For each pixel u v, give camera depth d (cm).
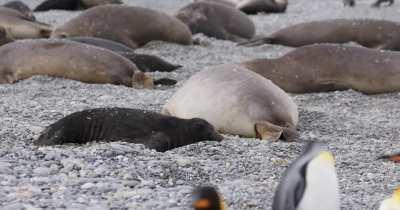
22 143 3575
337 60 5316
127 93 5097
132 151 3322
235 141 3691
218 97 4016
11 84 5481
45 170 3011
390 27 7338
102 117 3656
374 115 4634
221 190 2809
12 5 9212
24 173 2986
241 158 3353
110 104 4622
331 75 5300
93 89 5231
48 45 5597
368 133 4078
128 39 7375
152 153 3338
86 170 3033
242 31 8556
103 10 7488
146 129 3612
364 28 7375
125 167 3095
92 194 2738
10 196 2652
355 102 5034
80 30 7419
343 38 7419
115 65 5522
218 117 3988
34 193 2697
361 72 5281
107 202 2622
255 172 3156
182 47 7425
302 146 3594
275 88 4100
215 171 3144
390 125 4328
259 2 10900
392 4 11194
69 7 10925
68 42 5631
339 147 3684
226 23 8475
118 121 3638
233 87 4028
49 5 10912
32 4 12125
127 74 5534
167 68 6228
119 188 2806
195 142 3641
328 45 5425
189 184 2956
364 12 10475
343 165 3328
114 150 3306
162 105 4625
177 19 7644
